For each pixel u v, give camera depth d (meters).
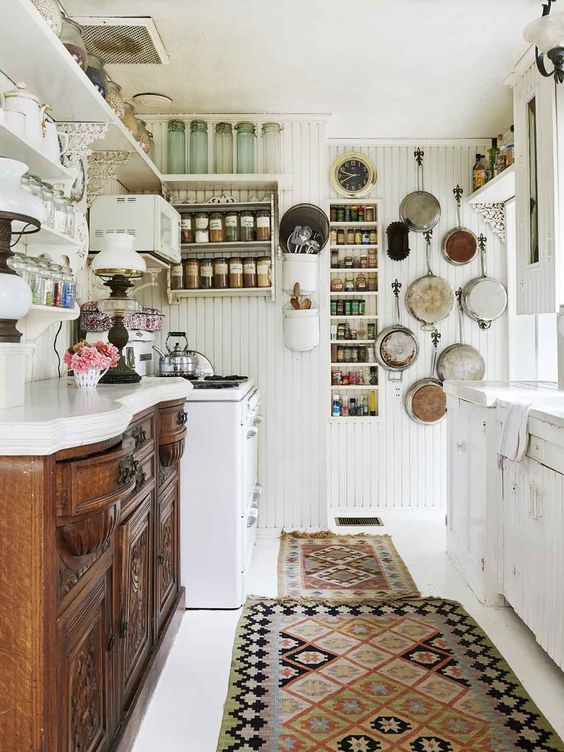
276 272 3.96
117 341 2.42
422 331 4.56
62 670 1.31
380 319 4.53
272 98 3.67
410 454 4.57
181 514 2.90
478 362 4.51
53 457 1.26
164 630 2.35
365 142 4.47
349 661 2.37
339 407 4.57
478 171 4.27
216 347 3.99
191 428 2.91
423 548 3.76
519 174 3.29
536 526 2.37
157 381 2.49
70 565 1.35
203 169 3.84
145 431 2.09
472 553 3.10
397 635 2.59
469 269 4.55
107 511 1.42
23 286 1.54
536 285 3.08
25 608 1.22
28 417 1.29
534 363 4.45
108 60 3.14
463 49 3.08
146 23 2.76
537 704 2.08
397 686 2.19
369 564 3.47
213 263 3.84
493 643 2.52
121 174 3.54
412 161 4.52
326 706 2.07
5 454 1.21
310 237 3.89
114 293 2.46
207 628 2.69
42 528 1.22
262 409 4.00
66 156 2.41
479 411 2.98
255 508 3.35
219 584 2.89
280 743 1.87
